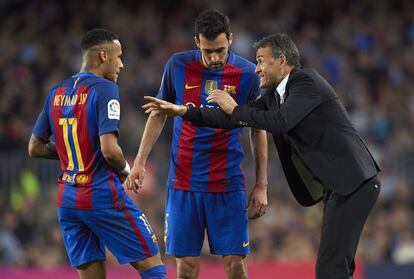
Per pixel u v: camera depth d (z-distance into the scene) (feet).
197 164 81.05
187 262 81.92
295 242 148.36
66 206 75.77
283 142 75.92
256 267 126.82
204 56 77.66
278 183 158.92
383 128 183.62
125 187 77.97
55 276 130.00
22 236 157.48
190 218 81.46
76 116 74.79
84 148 74.74
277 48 74.38
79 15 226.38
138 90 196.24
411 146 166.20
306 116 72.59
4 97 202.18
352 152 72.64
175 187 81.71
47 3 230.27
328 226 72.95
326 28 222.48
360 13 222.28
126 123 180.86
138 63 205.67
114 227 75.20
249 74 80.69
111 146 72.90
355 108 191.11
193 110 73.67
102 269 77.82
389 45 212.84
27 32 223.30
